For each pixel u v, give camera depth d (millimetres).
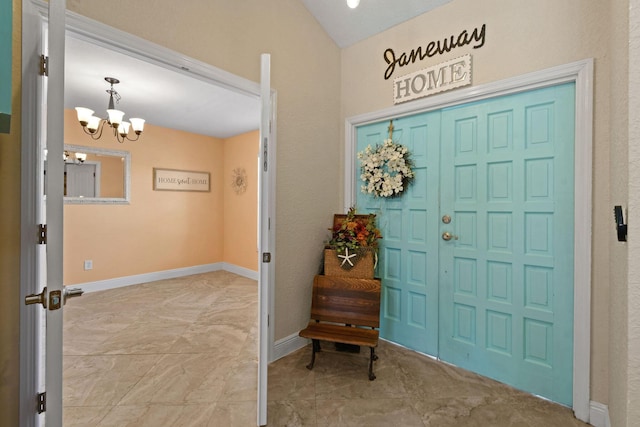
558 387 1740
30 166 1197
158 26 1596
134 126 3270
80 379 1913
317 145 2510
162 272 4598
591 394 1579
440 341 2225
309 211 2449
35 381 1223
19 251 1187
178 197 4766
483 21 1963
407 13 2281
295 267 2348
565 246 1724
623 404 970
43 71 1222
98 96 3246
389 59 2432
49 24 831
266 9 2131
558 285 1747
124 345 2398
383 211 2533
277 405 1691
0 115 621
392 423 1565
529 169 1849
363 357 2250
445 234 2188
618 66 1109
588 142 1582
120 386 1847
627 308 868
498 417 1619
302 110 2379
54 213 856
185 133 4832
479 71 1984
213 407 1665
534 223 1835
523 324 1871
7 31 632
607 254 1535
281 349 2242
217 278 4684
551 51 1711
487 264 2014
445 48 2129
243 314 3119
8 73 635
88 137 3910
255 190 4754
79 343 2422
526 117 1854
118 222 4168
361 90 2602
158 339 2510
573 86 1688
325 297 2252
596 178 1568
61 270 877
